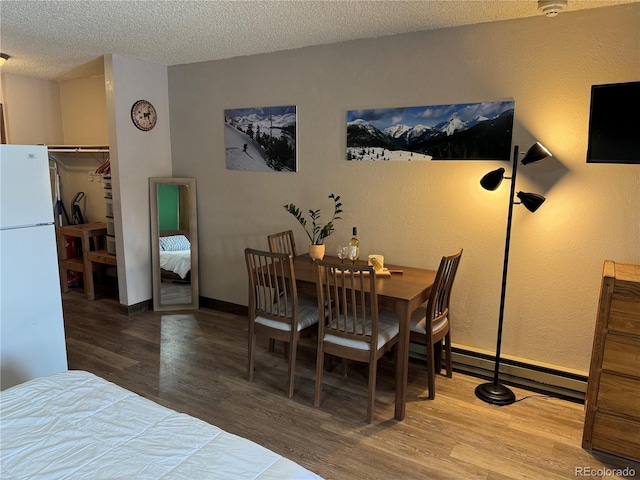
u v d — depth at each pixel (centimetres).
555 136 272
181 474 123
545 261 285
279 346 361
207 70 407
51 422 148
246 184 402
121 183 405
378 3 252
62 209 523
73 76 484
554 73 268
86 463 128
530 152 252
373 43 321
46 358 275
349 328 263
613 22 249
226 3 256
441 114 304
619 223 261
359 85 331
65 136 525
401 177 324
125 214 412
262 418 258
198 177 434
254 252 283
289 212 379
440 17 275
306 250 379
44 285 270
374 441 237
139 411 157
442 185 310
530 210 260
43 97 501
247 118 390
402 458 223
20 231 255
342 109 341
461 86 296
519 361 297
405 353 250
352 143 339
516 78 279
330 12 268
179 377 307
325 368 318
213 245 436
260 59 374
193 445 138
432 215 317
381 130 326
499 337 282
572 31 260
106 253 461
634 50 246
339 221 356
